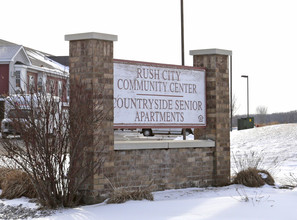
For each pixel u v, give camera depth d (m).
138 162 12.15
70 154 10.37
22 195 11.46
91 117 10.58
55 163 10.24
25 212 9.97
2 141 10.50
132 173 12.01
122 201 10.66
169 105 13.12
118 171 11.70
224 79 14.16
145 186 12.09
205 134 14.05
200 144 13.53
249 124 49.16
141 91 12.51
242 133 32.81
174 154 12.99
